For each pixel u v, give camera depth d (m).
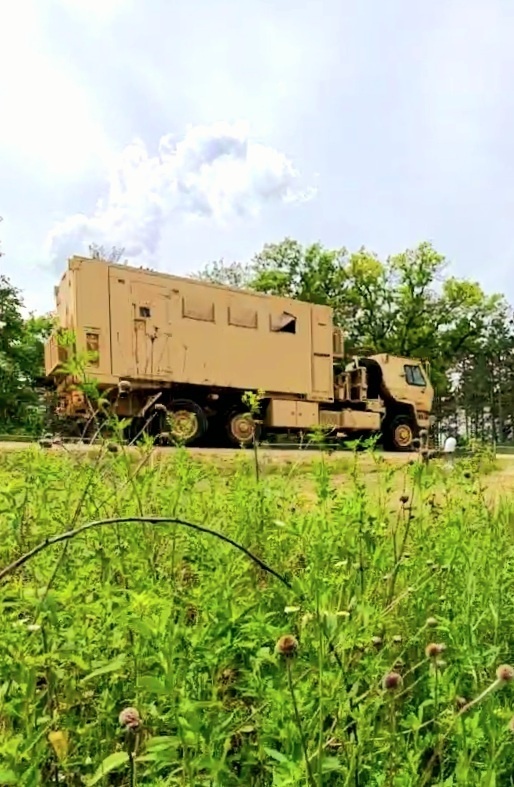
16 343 26.08
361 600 1.46
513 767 1.19
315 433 3.12
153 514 2.08
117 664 1.09
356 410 16.95
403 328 36.94
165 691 1.01
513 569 2.02
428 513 2.52
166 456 3.03
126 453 2.24
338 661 1.17
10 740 0.92
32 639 1.13
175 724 1.05
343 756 1.14
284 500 2.52
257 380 14.63
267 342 14.95
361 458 3.07
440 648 1.19
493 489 3.64
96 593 1.48
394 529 2.22
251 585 1.73
